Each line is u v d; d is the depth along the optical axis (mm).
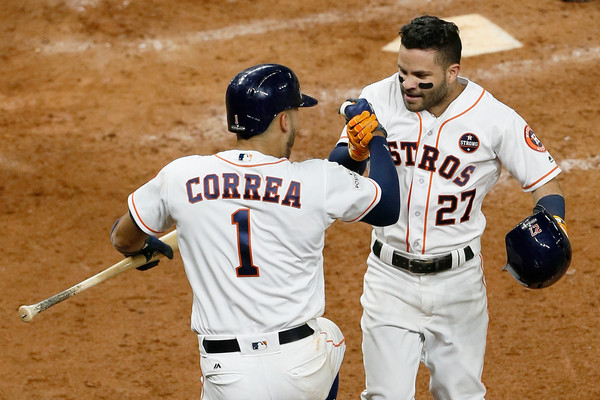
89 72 36219
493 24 39031
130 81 35469
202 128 32062
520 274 14656
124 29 39469
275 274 12930
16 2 41375
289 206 12836
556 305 22453
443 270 15383
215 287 13070
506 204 27016
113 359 21000
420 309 15516
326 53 37219
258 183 12891
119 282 24000
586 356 20578
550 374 20047
